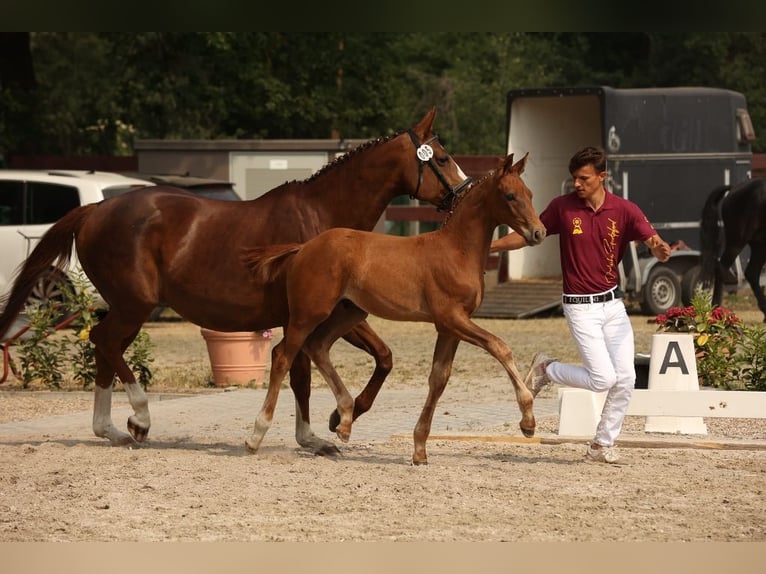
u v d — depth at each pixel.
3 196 24.28
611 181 27.02
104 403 12.75
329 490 10.19
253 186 31.61
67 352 19.92
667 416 12.52
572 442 12.67
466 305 10.78
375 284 10.92
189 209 12.17
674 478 10.73
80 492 10.14
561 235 11.07
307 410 11.98
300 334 11.24
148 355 17.59
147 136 42.12
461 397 16.38
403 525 9.05
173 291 12.12
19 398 16.70
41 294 18.42
